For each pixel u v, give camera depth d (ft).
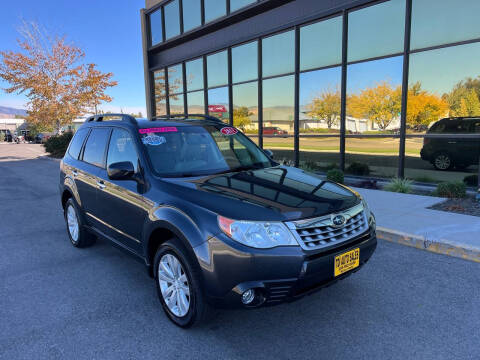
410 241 15.40
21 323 10.09
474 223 16.88
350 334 9.13
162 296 10.07
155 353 8.57
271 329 9.46
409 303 10.63
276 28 36.63
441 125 26.48
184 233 8.72
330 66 32.89
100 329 9.70
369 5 29.35
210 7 44.68
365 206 10.39
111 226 12.79
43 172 48.65
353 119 31.81
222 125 14.51
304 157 36.55
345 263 8.86
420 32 26.78
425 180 27.66
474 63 24.47
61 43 71.97
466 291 11.30
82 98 73.51
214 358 8.32
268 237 8.04
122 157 12.46
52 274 13.52
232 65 43.27
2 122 266.77
